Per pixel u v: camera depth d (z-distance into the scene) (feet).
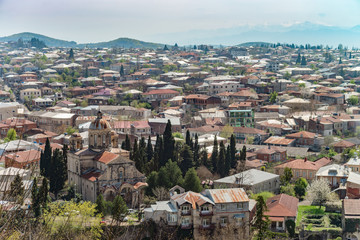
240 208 428.56
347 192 527.81
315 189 513.86
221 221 425.69
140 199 506.07
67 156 568.41
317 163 649.61
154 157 581.94
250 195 507.71
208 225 421.18
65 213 396.78
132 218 436.76
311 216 479.41
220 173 616.39
